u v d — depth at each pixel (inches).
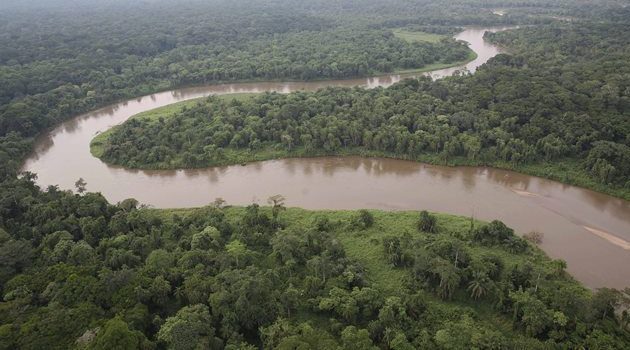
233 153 5974.4
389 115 6259.8
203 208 4601.4
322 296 3316.9
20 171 5905.5
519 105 6023.6
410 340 2982.3
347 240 4128.9
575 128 5428.2
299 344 2620.6
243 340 2967.5
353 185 5280.5
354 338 2824.8
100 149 6451.8
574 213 4579.2
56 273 3314.5
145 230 4158.5
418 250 3668.8
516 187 5068.9
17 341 2704.2
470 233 4035.4
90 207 4328.3
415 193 5049.2
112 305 3058.6
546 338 2987.2
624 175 4808.1
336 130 5959.6
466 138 5570.9
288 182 5408.5
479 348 2832.2
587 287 3575.3
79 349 2598.4
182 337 2728.8
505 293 3287.4
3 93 7726.4
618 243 4133.9
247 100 7381.9
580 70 7298.2
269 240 3993.6
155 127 6510.8
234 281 3211.1
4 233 3875.5
